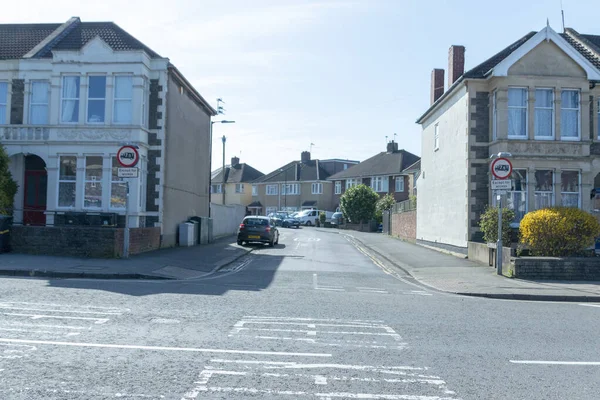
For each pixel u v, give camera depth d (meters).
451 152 23.66
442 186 25.11
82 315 8.51
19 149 21.20
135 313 8.78
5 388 5.17
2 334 7.20
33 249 16.73
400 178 61.00
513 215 18.53
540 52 20.67
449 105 24.09
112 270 14.03
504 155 15.94
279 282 13.83
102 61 21.02
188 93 25.62
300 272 16.41
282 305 10.14
